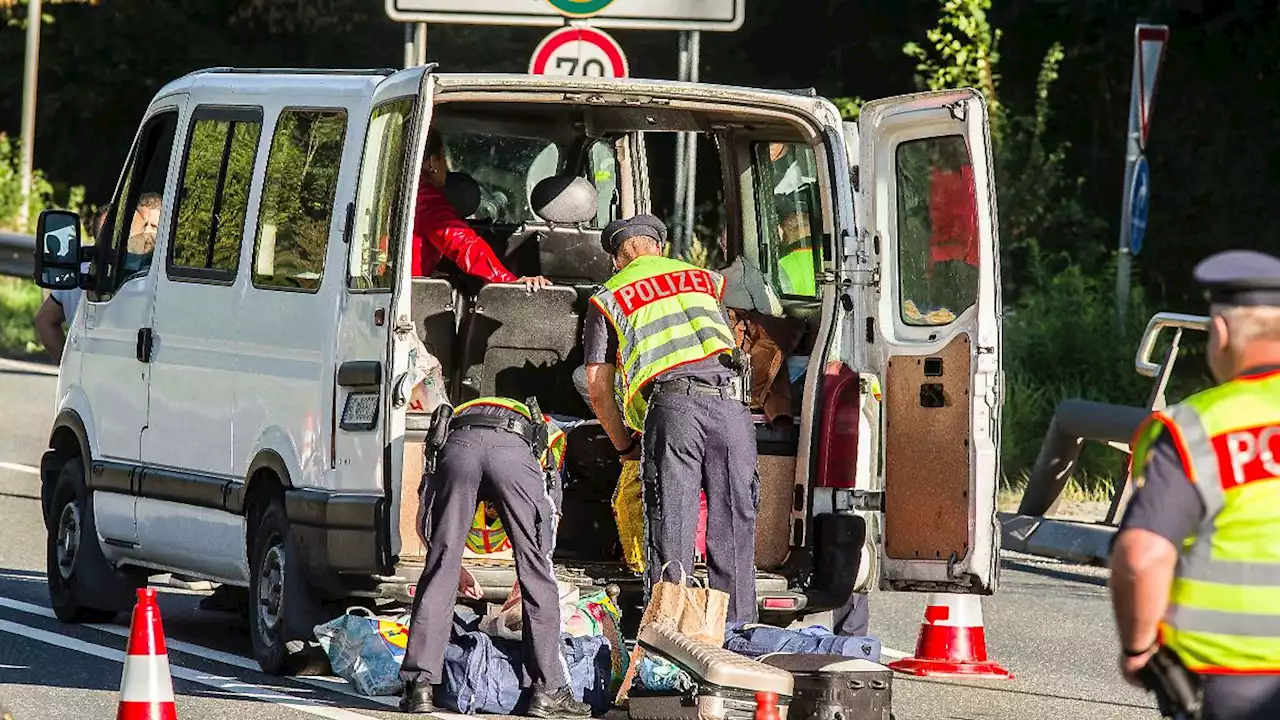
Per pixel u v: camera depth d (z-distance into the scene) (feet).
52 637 120.98
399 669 104.06
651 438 104.83
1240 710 58.49
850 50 325.83
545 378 117.19
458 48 348.38
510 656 102.37
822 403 109.81
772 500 110.73
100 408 125.39
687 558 104.53
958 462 109.29
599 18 173.78
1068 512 174.60
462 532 99.91
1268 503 58.23
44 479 131.13
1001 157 265.95
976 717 106.42
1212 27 289.12
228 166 116.88
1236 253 61.26
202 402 116.06
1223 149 289.33
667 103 108.78
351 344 104.53
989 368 108.27
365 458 103.14
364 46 366.63
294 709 101.55
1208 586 58.75
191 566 117.80
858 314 111.24
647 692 98.27
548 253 132.05
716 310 107.24
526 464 100.07
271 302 111.24
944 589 110.42
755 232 126.82
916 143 111.04
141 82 382.63
